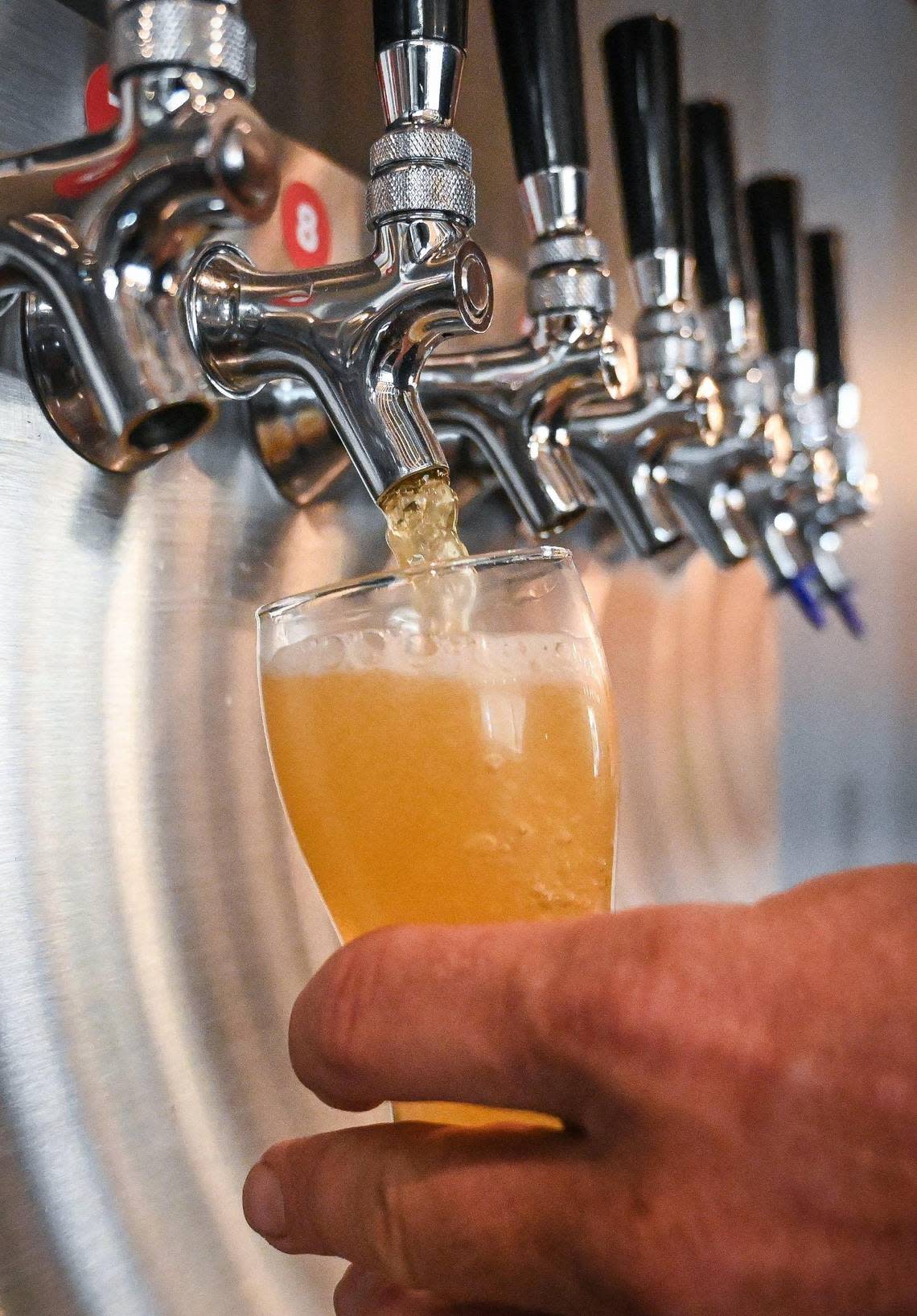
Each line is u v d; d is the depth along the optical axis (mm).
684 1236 290
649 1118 292
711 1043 289
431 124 458
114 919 510
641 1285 294
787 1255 285
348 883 433
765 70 1210
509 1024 308
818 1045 284
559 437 627
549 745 423
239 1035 559
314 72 663
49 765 490
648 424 721
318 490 617
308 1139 367
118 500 522
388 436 454
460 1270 322
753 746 1123
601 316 594
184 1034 532
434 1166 328
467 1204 318
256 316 458
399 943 329
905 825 1432
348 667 418
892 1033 280
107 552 518
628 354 922
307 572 623
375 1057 323
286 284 458
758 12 1200
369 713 415
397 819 414
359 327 448
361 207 683
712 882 1026
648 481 747
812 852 1221
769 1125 284
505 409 606
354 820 420
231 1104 548
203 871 552
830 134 1341
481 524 755
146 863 526
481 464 711
